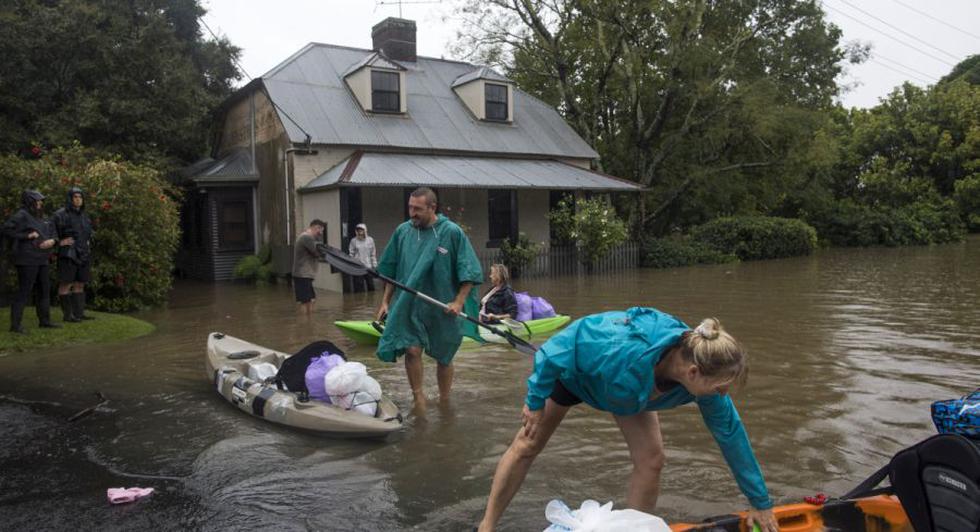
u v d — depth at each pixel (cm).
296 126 1688
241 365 655
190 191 1983
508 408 570
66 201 1052
